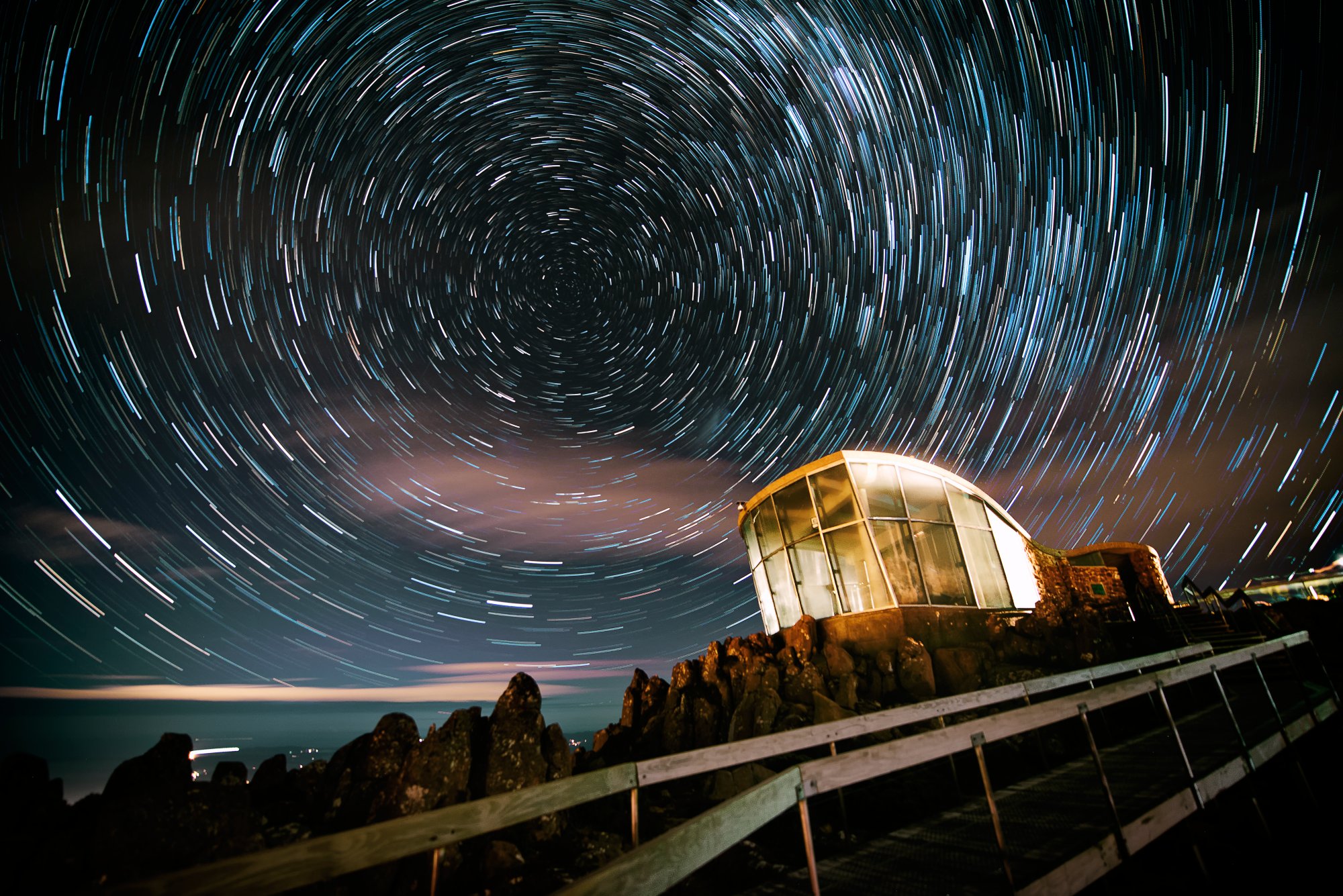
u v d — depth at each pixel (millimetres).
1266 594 29578
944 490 16469
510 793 3221
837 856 4637
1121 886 5238
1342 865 5559
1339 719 8234
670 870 2027
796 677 10758
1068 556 23250
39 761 4352
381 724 6383
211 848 3963
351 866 2445
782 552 16734
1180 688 10586
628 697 11320
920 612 13562
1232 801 6648
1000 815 5234
